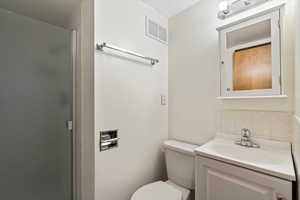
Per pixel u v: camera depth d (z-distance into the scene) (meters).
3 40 0.98
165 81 1.72
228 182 0.88
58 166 1.21
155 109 1.59
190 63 1.53
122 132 1.27
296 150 0.78
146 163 1.48
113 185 1.20
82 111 1.24
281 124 1.02
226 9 1.22
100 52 1.12
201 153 1.02
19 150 1.03
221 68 1.28
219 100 1.31
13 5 1.43
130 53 1.27
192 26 1.51
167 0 1.43
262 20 1.07
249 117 1.15
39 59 1.12
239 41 1.18
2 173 0.96
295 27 0.89
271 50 1.03
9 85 0.99
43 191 1.13
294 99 0.93
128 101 1.32
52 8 1.47
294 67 0.93
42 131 1.14
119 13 1.25
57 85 1.22
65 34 1.27
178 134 1.63
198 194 1.03
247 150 1.07
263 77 1.07
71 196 1.28
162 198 1.11
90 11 1.12
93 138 1.09
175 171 1.39
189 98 1.54
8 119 0.99
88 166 1.15
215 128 1.34
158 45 1.63
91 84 1.11
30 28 1.08
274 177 0.72
